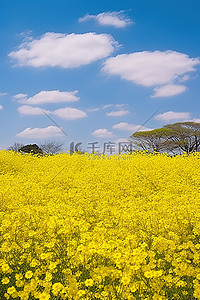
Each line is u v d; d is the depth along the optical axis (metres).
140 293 2.99
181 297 3.19
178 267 3.46
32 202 7.57
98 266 3.37
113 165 13.12
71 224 4.74
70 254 3.76
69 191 8.90
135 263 3.26
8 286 3.40
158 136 32.59
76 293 2.87
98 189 9.06
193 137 32.81
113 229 4.85
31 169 12.84
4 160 13.59
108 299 2.91
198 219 5.49
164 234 4.81
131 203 6.85
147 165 12.76
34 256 3.84
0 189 8.16
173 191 8.98
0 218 5.27
